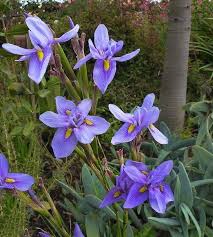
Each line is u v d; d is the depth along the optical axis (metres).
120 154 0.30
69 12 1.02
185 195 0.42
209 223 0.47
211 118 0.50
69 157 0.62
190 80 0.88
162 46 0.91
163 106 0.67
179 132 0.66
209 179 0.45
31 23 0.26
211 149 0.49
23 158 0.53
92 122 0.27
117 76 0.90
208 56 1.01
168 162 0.28
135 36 0.94
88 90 0.28
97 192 0.46
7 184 0.29
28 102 0.53
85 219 0.45
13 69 0.57
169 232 0.45
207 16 1.10
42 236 0.36
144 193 0.28
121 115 0.28
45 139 0.65
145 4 1.09
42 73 0.25
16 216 0.45
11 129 0.55
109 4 1.01
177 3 0.63
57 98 0.27
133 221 0.46
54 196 0.58
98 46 0.27
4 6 0.61
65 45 0.89
